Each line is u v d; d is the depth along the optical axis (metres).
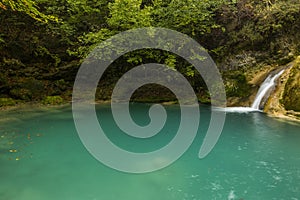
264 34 10.72
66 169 4.72
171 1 10.76
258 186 4.17
